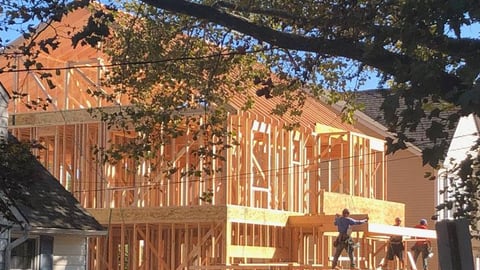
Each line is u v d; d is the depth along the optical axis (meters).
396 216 26.89
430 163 8.54
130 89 18.08
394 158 32.62
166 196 23.36
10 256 16.44
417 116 8.59
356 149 26.12
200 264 21.72
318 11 12.35
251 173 22.53
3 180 11.83
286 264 21.61
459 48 9.40
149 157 15.82
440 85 8.89
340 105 29.55
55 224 17.20
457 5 8.22
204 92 15.69
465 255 7.94
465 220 8.00
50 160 26.34
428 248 25.73
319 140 24.91
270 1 13.08
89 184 23.91
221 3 12.52
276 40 11.26
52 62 25.23
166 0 11.55
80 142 24.11
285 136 23.95
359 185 26.00
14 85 24.56
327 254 24.80
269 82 12.69
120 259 22.98
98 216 23.17
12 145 12.10
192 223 22.22
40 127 24.45
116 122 16.64
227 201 21.92
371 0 11.11
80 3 11.71
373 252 26.41
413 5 9.00
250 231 23.06
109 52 15.71
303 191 24.45
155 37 15.10
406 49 9.35
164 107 15.63
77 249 18.38
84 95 24.81
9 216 12.57
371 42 10.66
